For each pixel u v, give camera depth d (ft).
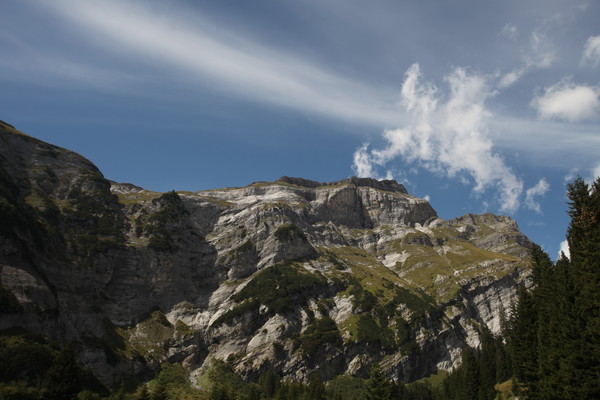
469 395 386.32
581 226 223.51
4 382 328.49
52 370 291.38
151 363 506.07
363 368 562.66
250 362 539.70
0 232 436.76
